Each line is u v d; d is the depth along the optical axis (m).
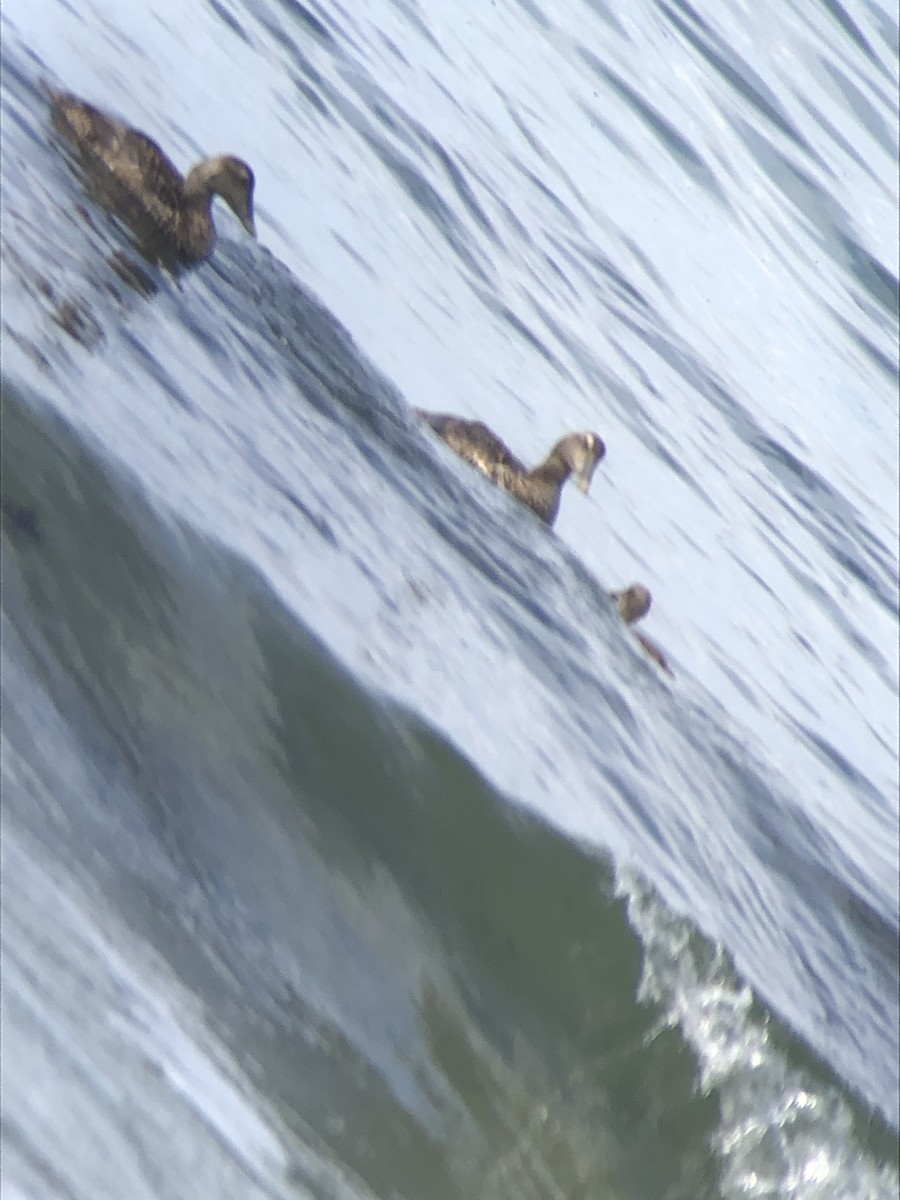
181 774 15.25
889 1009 23.92
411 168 32.53
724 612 31.59
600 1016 18.41
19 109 20.11
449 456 24.17
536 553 24.61
